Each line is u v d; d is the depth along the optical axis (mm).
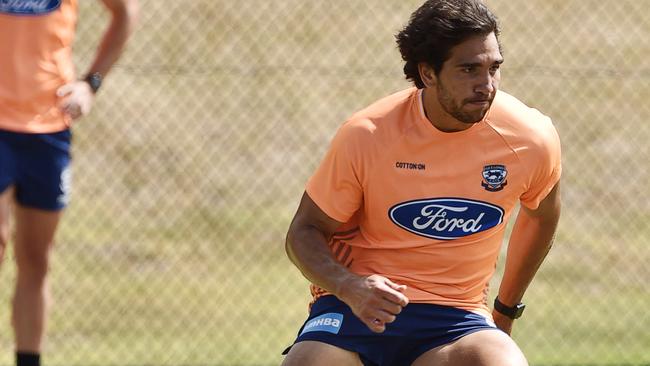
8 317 30797
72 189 37719
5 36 16016
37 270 16672
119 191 38062
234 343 30750
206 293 33812
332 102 42812
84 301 32781
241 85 42531
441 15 13188
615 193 40156
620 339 31297
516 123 13945
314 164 40656
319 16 45625
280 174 40094
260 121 41656
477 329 14188
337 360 14016
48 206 16500
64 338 30625
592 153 41750
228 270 35219
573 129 42531
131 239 36156
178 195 38438
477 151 13859
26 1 16016
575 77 43875
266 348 30391
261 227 37469
